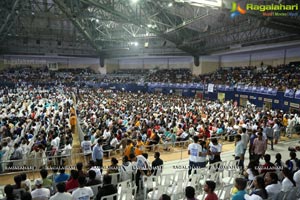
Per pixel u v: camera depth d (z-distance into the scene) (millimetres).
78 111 22266
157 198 6711
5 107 24875
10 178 9625
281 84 26297
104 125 15406
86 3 25734
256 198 4859
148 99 30766
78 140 15836
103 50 48000
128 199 6406
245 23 26984
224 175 8930
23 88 39562
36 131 15195
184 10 28453
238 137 9148
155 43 45031
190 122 16266
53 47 46938
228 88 33281
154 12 29609
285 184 6211
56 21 45156
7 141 11812
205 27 33531
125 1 27406
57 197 5156
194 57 41906
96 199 5695
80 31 39750
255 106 26969
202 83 37812
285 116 16969
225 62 41656
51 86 42719
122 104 25547
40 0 38938
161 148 13203
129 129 14438
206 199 4688
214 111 21156
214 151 8758
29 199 4688
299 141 14305
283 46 28219
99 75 49281
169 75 45250
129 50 46844
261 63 34188
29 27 43500
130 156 8312
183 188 7391
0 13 32312
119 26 43406
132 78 47750
